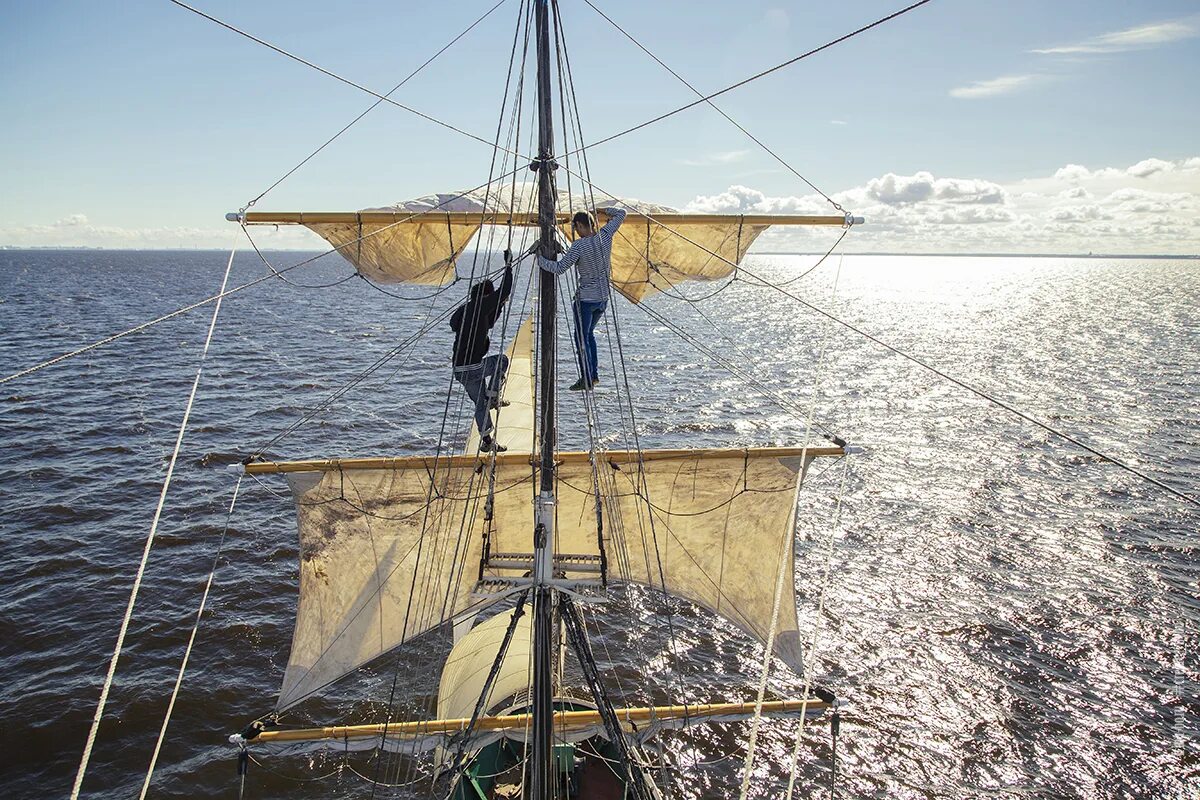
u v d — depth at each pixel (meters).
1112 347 90.00
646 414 49.62
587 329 10.77
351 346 74.44
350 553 13.58
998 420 50.62
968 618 24.70
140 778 17.16
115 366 60.75
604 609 24.94
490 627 16.50
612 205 12.44
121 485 33.47
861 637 23.66
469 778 13.52
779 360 74.81
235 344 74.00
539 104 9.24
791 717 20.02
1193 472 39.19
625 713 13.26
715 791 17.77
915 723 19.95
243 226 11.34
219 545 27.88
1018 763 18.64
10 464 35.78
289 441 41.03
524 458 13.16
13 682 19.89
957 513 33.03
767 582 14.36
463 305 12.10
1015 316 135.00
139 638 22.00
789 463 13.70
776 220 12.59
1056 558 28.78
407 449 40.25
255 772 17.47
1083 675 21.86
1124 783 17.98
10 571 25.50
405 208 11.66
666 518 13.95
